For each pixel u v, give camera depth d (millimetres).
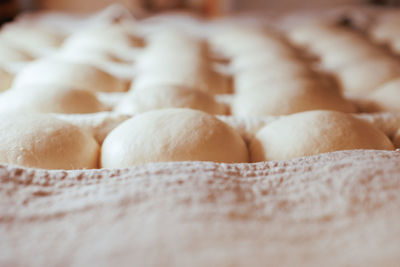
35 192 261
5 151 296
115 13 1167
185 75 548
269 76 565
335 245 238
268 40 841
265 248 232
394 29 974
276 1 1651
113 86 548
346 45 780
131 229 238
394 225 242
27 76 534
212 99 441
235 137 336
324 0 1627
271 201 262
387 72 589
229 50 850
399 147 361
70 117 368
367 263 221
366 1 1585
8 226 242
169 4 1650
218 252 223
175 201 251
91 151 326
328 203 258
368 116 389
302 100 433
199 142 312
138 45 840
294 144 324
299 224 249
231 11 1669
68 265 216
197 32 1097
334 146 319
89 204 252
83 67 537
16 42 850
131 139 315
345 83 604
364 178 264
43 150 301
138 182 263
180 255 219
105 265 213
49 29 1068
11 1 1365
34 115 329
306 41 945
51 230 241
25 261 218
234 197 260
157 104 415
